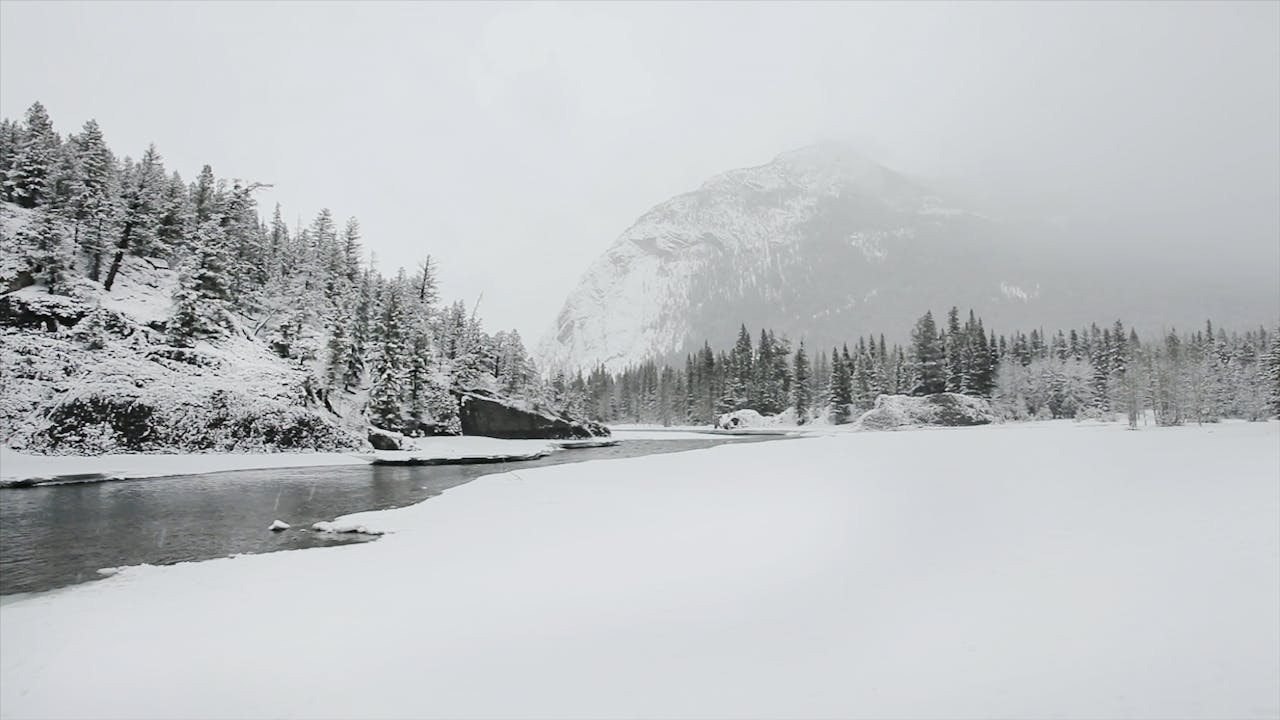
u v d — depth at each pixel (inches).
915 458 1069.1
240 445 1624.0
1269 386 2815.0
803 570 402.6
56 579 494.6
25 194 2097.7
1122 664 237.5
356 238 2974.9
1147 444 1211.9
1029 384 3946.9
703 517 604.4
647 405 5890.8
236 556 568.1
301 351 2329.0
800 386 4483.3
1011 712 204.8
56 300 1578.5
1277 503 503.8
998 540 437.1
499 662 276.2
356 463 1612.9
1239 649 242.4
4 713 246.8
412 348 2554.1
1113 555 378.9
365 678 265.4
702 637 297.0
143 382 1556.3
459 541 557.3
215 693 257.9
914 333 4215.1
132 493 1008.9
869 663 254.1
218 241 1972.2
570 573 424.8
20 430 1317.7
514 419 2844.5
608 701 231.1
